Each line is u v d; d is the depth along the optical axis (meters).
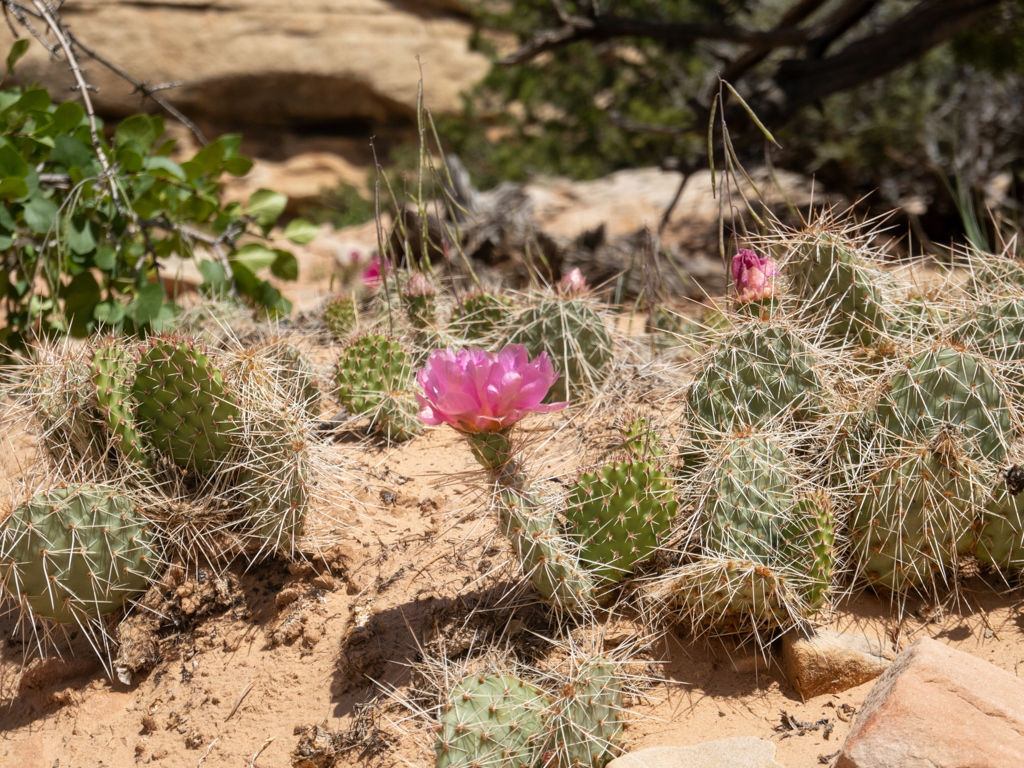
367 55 4.96
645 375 1.06
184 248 1.33
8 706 0.91
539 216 2.97
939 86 2.87
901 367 0.89
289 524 0.91
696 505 0.87
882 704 0.77
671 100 3.41
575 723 0.78
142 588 0.92
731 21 2.98
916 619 0.87
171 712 0.88
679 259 2.14
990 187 2.57
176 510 0.92
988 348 0.94
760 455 0.84
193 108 4.86
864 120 2.78
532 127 4.22
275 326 1.18
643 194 3.09
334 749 0.83
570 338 1.05
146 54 4.67
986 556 0.88
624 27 2.17
